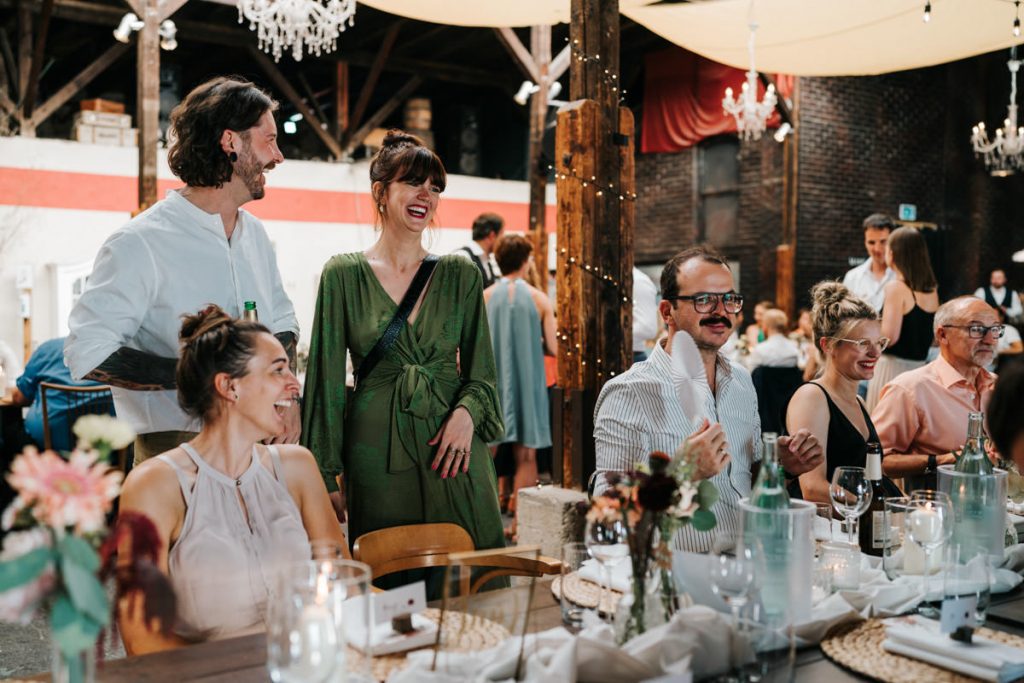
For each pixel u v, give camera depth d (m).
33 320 7.93
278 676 1.18
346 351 2.57
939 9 5.25
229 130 2.32
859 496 1.94
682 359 2.25
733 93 10.84
